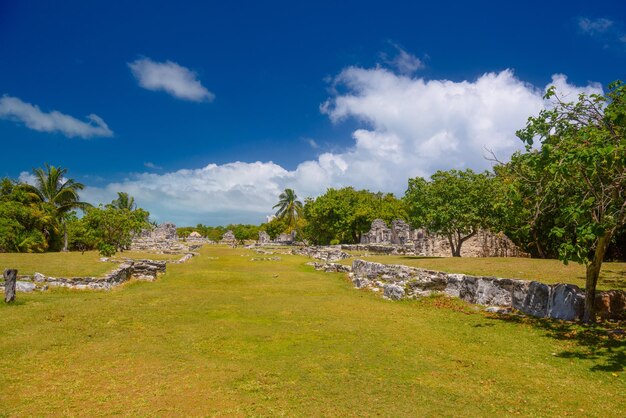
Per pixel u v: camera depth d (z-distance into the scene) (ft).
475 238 107.45
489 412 22.06
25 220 136.67
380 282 68.03
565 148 35.19
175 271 92.99
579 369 28.22
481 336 37.14
